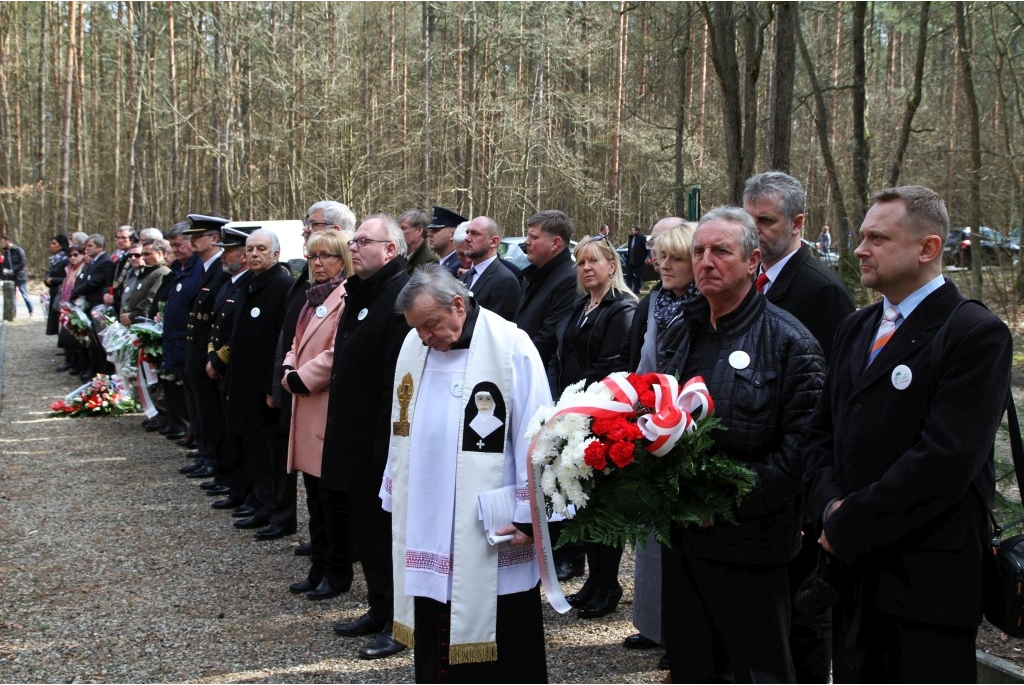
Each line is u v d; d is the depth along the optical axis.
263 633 4.32
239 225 13.81
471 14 24.88
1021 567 2.31
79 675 3.88
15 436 8.90
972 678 2.37
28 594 4.85
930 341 2.38
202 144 30.06
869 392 2.47
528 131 24.56
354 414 4.14
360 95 28.03
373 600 4.21
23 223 33.28
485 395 3.09
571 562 5.04
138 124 29.67
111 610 4.62
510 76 28.28
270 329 5.77
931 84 23.03
